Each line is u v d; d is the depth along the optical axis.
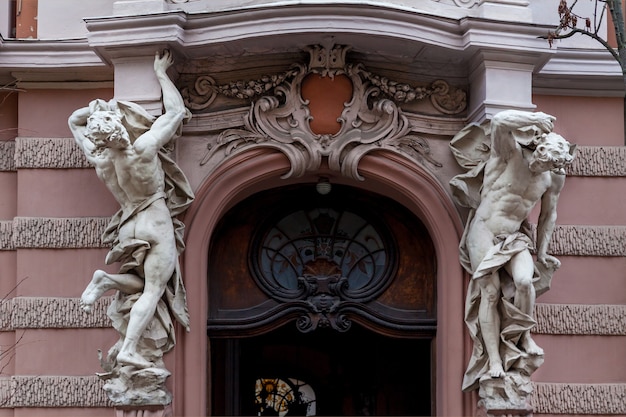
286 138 14.11
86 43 14.27
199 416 13.80
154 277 13.38
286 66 14.12
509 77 13.90
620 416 14.22
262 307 14.73
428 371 16.62
